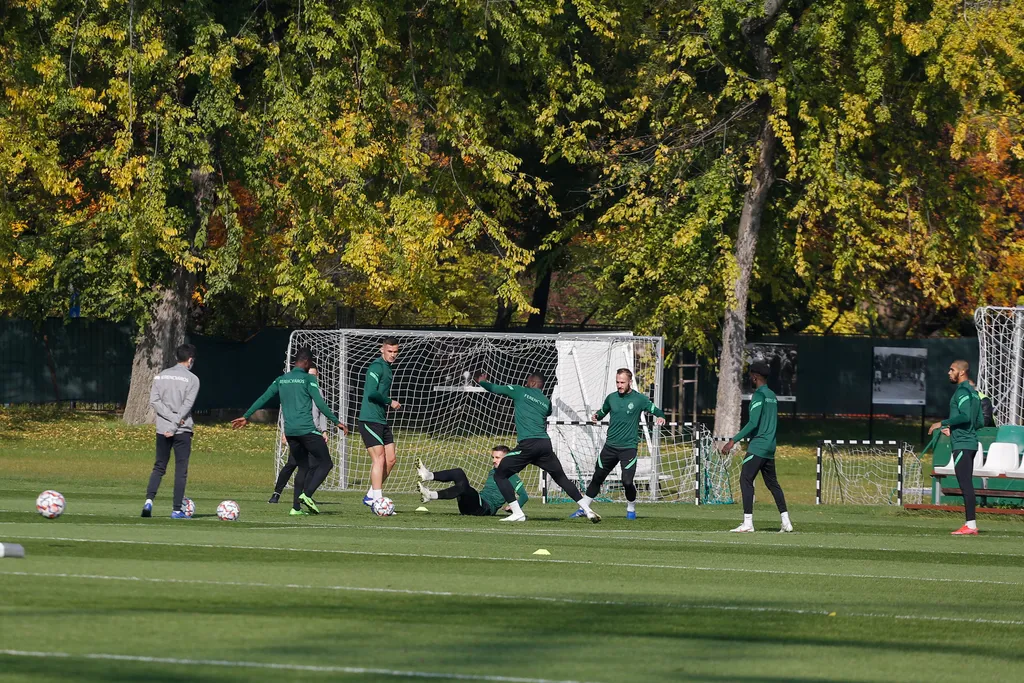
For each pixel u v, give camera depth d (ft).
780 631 107.45
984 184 420.36
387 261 400.88
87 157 422.41
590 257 501.56
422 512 223.30
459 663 89.86
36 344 513.04
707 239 409.08
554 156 414.21
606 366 299.99
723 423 400.06
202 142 382.63
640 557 156.46
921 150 408.26
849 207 391.65
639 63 433.89
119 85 369.09
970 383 209.05
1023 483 259.19
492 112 420.36
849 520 229.86
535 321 528.22
